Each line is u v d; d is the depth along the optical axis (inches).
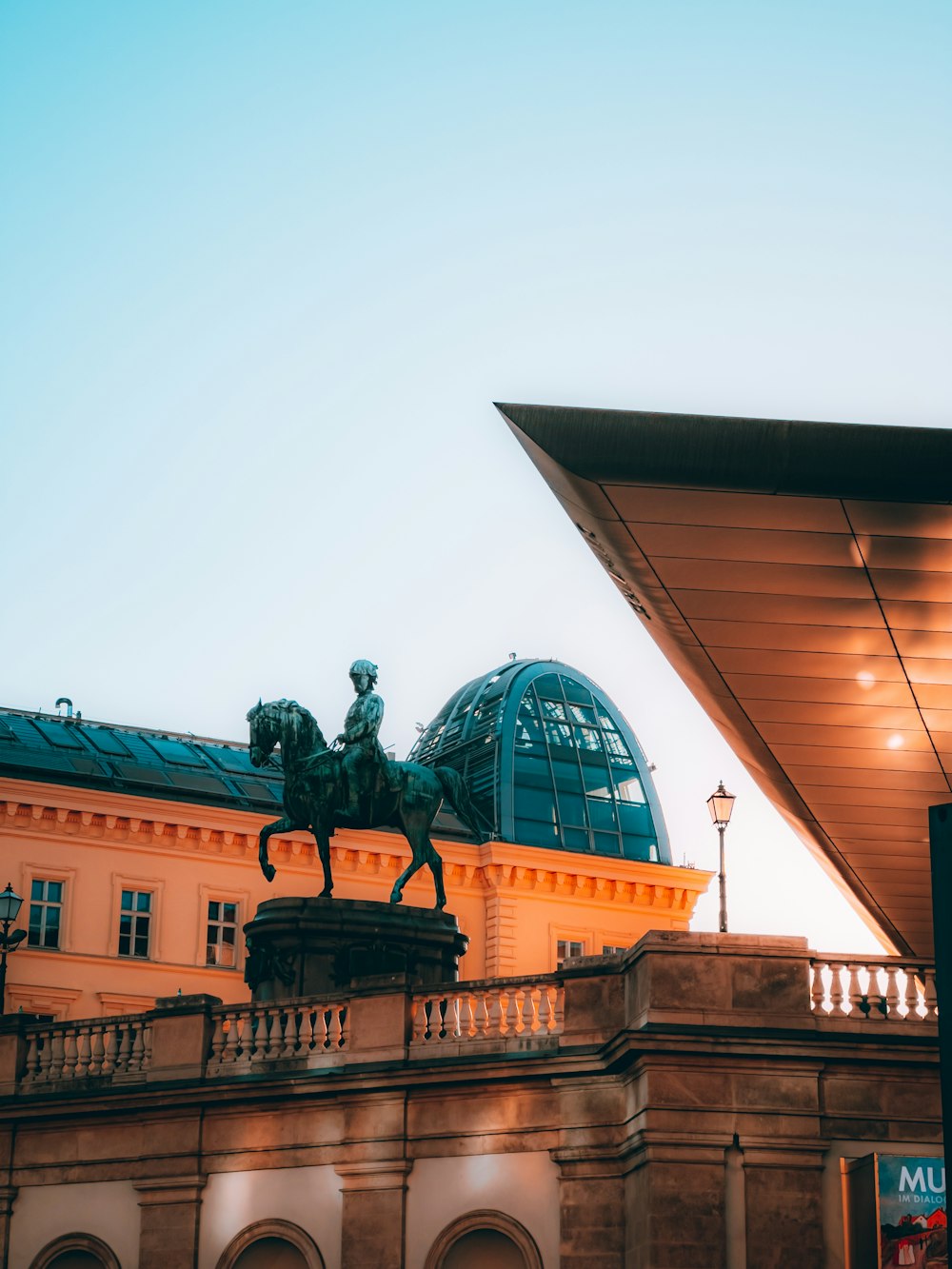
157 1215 1343.5
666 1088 1170.6
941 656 1400.1
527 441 1212.5
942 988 670.5
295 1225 1301.7
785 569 1299.2
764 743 1572.3
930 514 1219.2
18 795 2849.4
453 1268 1256.2
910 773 1610.5
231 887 2992.1
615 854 3356.3
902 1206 1132.5
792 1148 1167.6
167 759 3075.8
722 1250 1148.5
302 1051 1342.3
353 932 1473.9
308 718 1573.6
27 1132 1409.9
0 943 1546.5
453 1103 1275.8
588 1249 1208.8
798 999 1196.5
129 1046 1401.3
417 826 1536.7
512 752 3373.5
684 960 1198.9
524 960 3203.7
